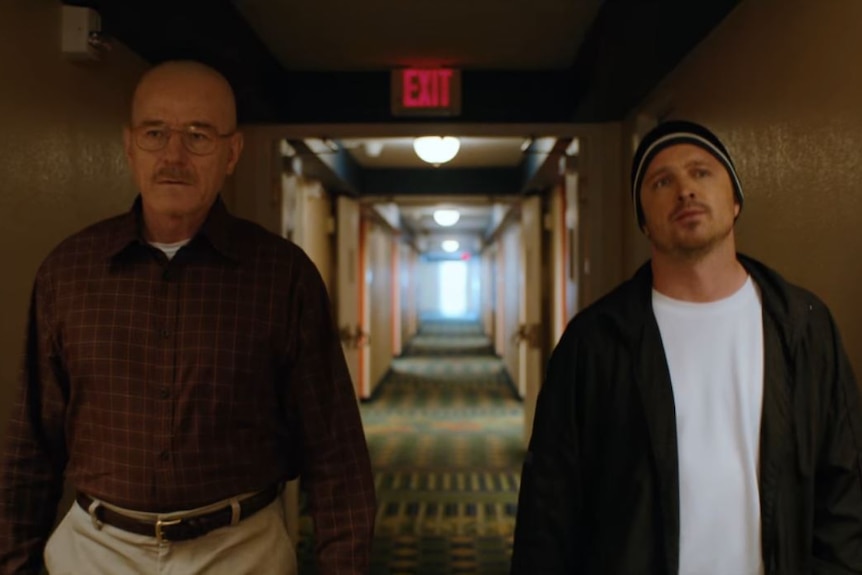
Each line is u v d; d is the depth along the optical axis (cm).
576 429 132
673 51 234
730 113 200
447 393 840
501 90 329
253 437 130
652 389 123
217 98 130
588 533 132
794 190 163
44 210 178
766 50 176
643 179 132
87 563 128
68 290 129
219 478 126
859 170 135
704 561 118
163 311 127
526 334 548
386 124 332
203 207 129
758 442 118
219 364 125
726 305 124
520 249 706
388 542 354
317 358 136
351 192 621
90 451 127
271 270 133
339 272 614
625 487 124
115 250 127
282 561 136
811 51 154
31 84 171
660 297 130
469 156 575
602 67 251
